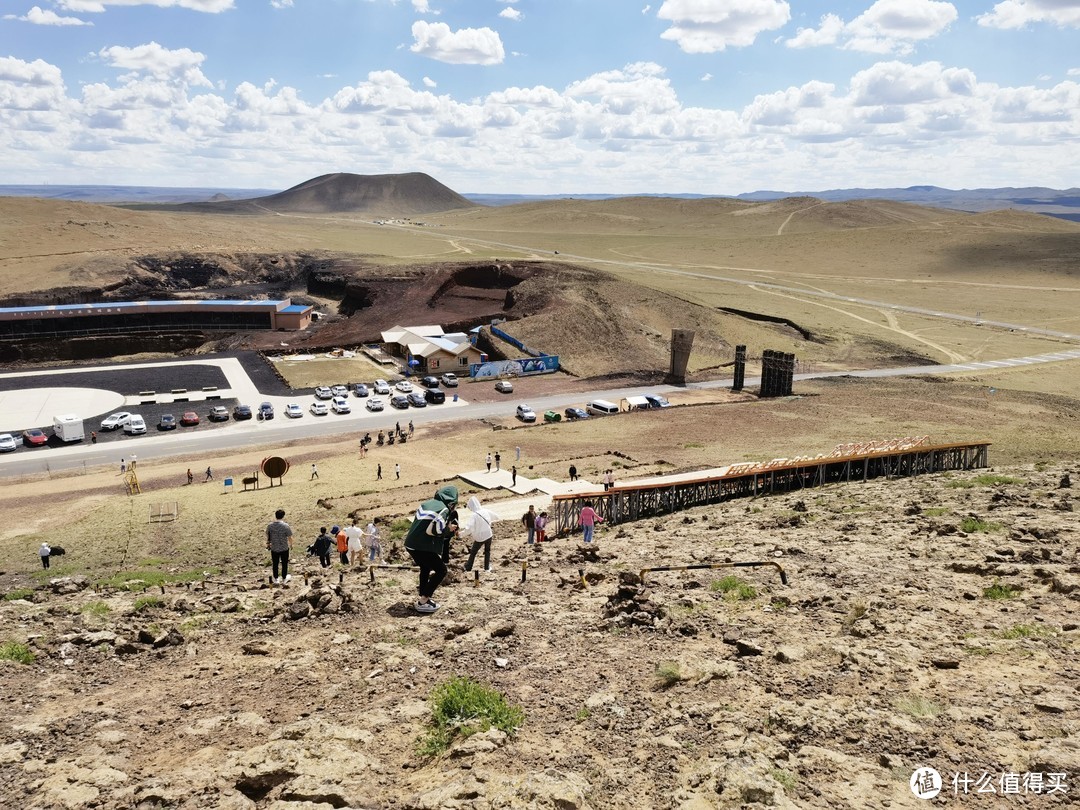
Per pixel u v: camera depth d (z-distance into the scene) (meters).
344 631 13.93
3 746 9.12
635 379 121.00
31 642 13.56
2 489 68.19
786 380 107.25
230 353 136.75
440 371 124.50
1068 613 12.85
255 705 10.56
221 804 7.68
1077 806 7.25
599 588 16.61
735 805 7.48
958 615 13.23
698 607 14.49
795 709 9.52
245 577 23.92
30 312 156.88
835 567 17.41
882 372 125.00
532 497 52.69
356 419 95.88
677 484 41.47
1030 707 9.28
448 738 9.12
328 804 7.62
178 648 13.42
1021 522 21.78
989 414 90.50
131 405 101.25
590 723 9.47
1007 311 178.62
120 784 8.20
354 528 27.88
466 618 14.24
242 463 75.94
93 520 53.06
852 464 51.09
